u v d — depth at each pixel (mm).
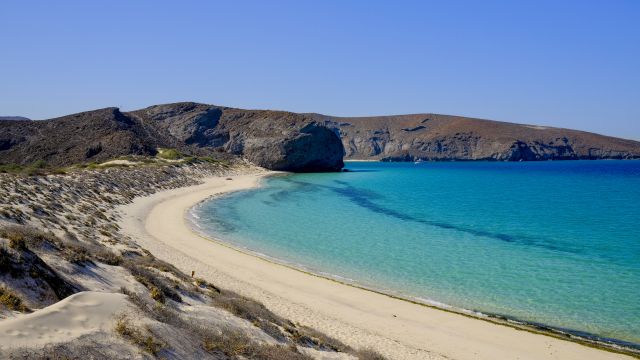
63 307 8500
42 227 21312
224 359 10070
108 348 7957
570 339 17672
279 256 29438
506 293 22750
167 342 9188
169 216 42000
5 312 8758
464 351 16656
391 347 16484
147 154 93312
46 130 105438
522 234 37969
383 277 25297
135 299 10430
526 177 117062
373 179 103938
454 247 32750
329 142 128250
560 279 25000
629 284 24078
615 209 54031
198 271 23516
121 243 23766
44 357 6996
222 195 62281
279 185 81188
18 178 36375
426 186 86250
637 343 17375
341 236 36219
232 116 147625
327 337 15984
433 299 21891
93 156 89375
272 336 13305
